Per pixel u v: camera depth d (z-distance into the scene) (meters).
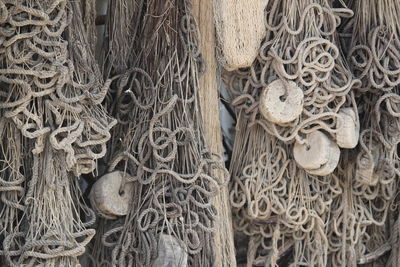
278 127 3.31
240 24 3.20
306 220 3.37
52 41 2.89
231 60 3.20
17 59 2.86
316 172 3.31
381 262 3.63
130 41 3.25
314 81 3.25
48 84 2.88
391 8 3.38
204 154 3.17
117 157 3.15
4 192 2.94
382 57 3.36
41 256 2.86
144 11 3.24
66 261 2.91
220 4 3.18
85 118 2.95
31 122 2.90
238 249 3.61
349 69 3.37
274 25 3.31
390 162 3.37
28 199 2.90
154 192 3.09
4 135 2.95
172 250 3.02
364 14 3.41
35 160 2.91
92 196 3.14
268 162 3.36
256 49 3.24
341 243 3.47
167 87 3.13
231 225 3.33
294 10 3.30
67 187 2.96
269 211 3.35
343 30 3.50
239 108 3.38
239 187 3.39
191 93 3.16
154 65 3.16
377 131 3.39
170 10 3.15
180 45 3.16
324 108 3.28
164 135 3.11
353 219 3.46
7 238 2.89
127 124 3.22
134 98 3.16
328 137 3.31
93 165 2.97
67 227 2.93
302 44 3.25
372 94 3.41
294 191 3.36
